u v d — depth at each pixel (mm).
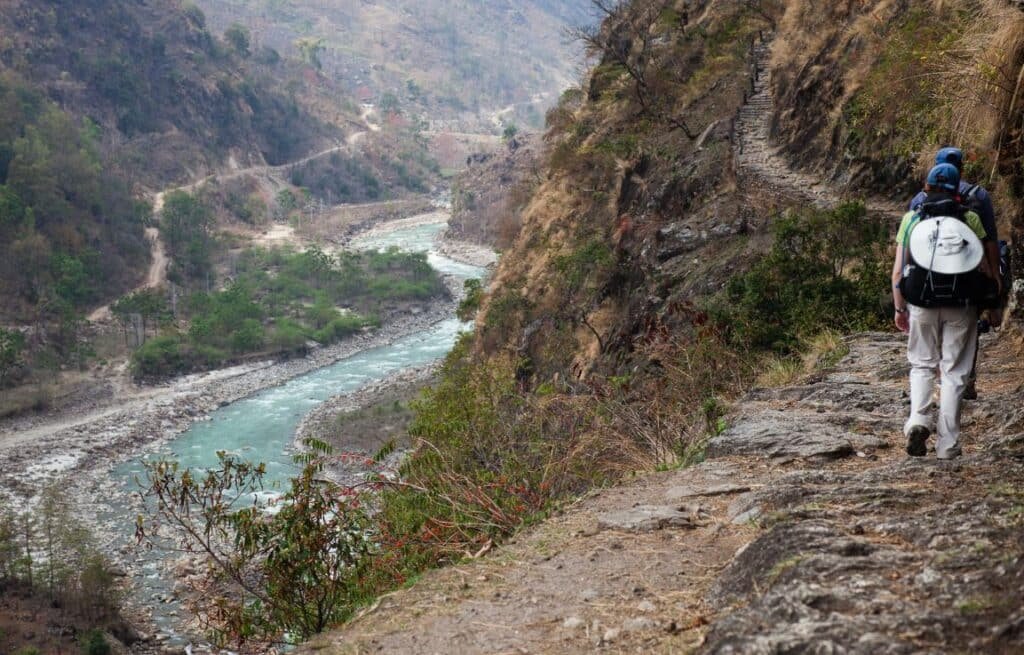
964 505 3637
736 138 29328
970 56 8461
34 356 99750
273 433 73750
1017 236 7750
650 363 14453
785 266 12797
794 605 2949
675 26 45219
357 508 6238
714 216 24984
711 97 37094
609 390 9414
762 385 9414
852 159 20594
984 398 6102
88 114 187250
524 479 7098
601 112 47062
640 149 38062
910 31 16766
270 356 102875
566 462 7609
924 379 4793
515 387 13375
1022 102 7512
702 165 29891
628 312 25672
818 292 12227
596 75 50500
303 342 105938
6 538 47812
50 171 139750
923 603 2846
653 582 3947
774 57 30203
